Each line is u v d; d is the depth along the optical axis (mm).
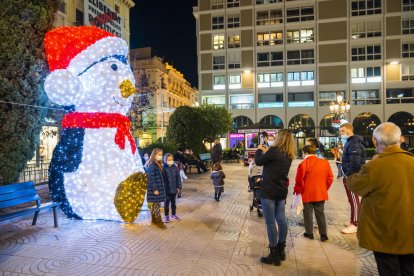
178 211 7695
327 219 7035
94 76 6598
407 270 2766
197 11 40281
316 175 5512
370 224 2820
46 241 5398
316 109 37156
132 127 17109
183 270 4234
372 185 2787
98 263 4465
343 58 36656
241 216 7207
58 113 9680
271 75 38625
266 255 4789
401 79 35500
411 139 35406
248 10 38969
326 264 4480
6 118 6883
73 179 6652
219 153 14664
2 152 6941
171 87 49219
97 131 6625
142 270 4230
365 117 36500
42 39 7504
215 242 5371
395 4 35594
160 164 6480
